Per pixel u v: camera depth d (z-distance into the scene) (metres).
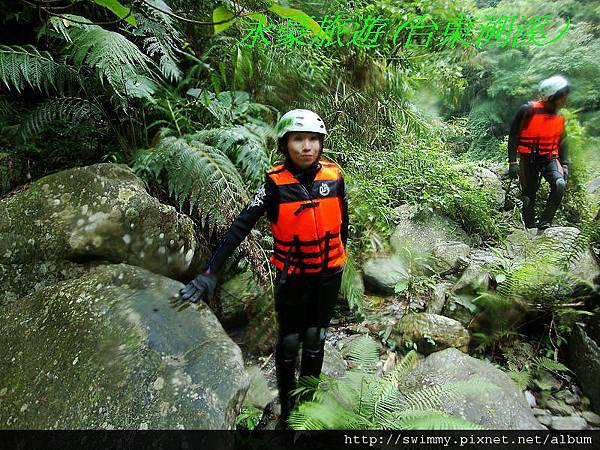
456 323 2.47
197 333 1.60
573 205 4.40
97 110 2.33
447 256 3.18
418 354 2.46
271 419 2.05
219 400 1.40
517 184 4.81
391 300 2.99
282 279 1.70
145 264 2.02
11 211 1.95
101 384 1.43
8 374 1.54
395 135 4.91
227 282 2.52
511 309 2.55
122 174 2.08
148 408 1.36
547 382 2.34
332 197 1.69
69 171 2.05
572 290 2.55
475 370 2.18
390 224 3.60
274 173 1.66
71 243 1.88
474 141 8.90
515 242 3.66
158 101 2.52
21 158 2.35
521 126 3.81
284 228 1.68
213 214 2.14
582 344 2.38
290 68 3.80
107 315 1.62
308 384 1.90
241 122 2.99
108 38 2.06
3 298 1.85
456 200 3.81
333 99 4.32
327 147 4.13
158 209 2.05
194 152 2.19
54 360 1.53
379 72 4.86
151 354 1.50
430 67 5.51
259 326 2.53
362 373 1.98
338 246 1.78
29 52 2.21
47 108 2.19
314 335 1.89
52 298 1.74
